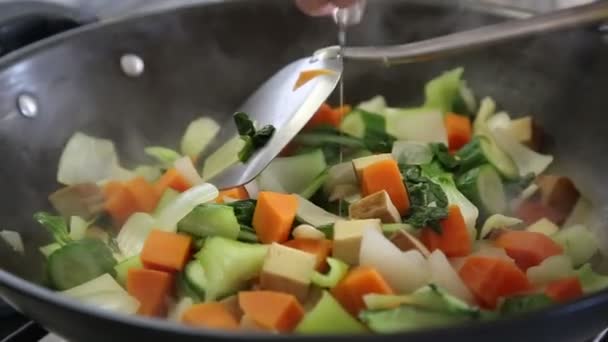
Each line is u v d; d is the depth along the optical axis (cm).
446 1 69
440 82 71
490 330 48
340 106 72
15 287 50
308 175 67
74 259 61
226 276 59
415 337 47
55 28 69
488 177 67
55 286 60
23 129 64
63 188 66
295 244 60
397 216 62
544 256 61
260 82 72
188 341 48
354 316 56
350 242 59
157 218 64
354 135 71
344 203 65
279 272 57
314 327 55
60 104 66
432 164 68
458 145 71
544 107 69
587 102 66
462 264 59
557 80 67
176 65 70
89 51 67
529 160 68
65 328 51
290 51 71
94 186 67
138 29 68
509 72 69
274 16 70
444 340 47
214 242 61
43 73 65
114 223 66
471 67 71
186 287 60
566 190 66
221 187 66
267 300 55
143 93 70
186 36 70
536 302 55
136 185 68
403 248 60
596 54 65
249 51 71
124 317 49
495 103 71
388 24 70
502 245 62
